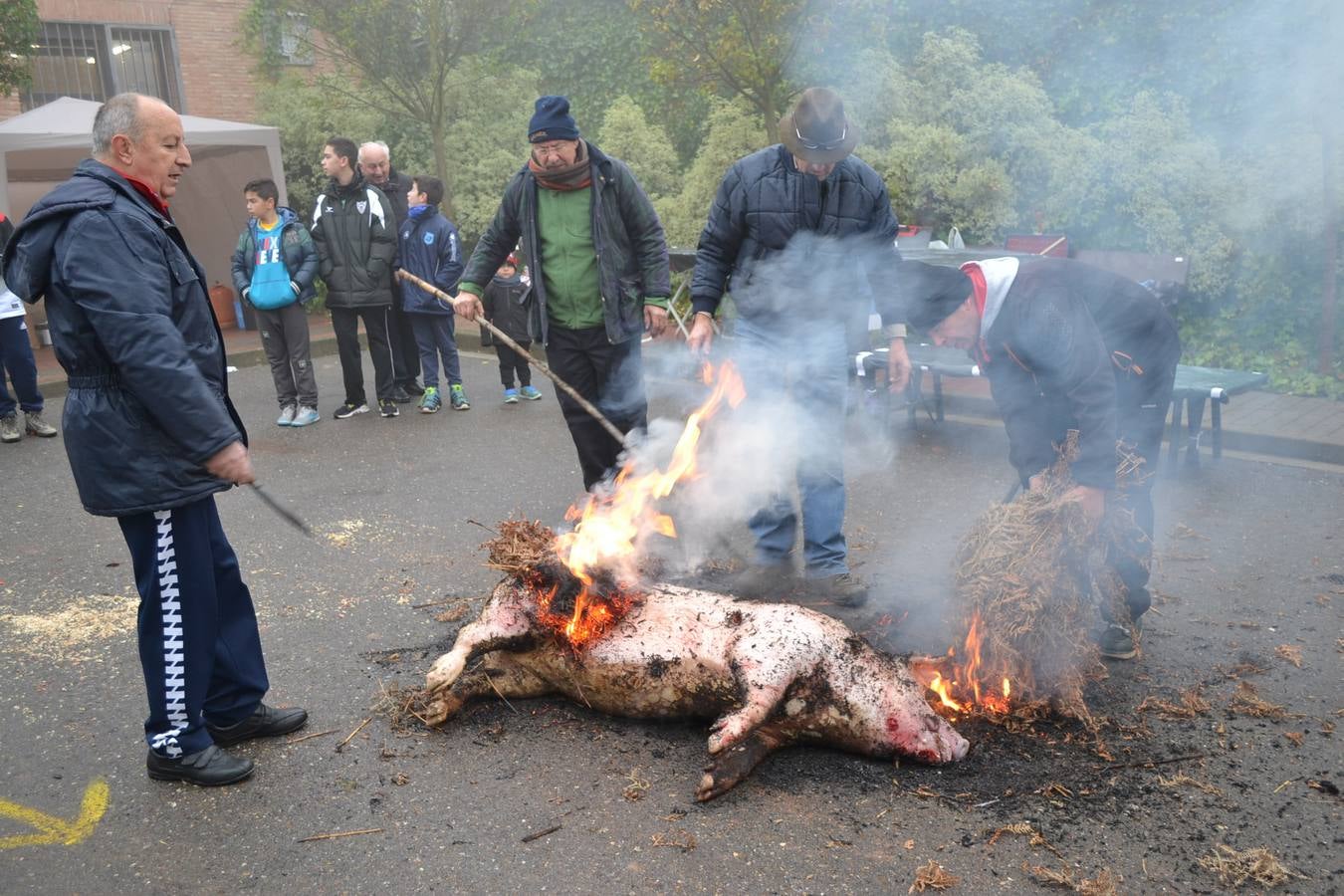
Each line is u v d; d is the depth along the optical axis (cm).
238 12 1484
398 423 787
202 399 277
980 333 343
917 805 291
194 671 305
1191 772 306
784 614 317
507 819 290
